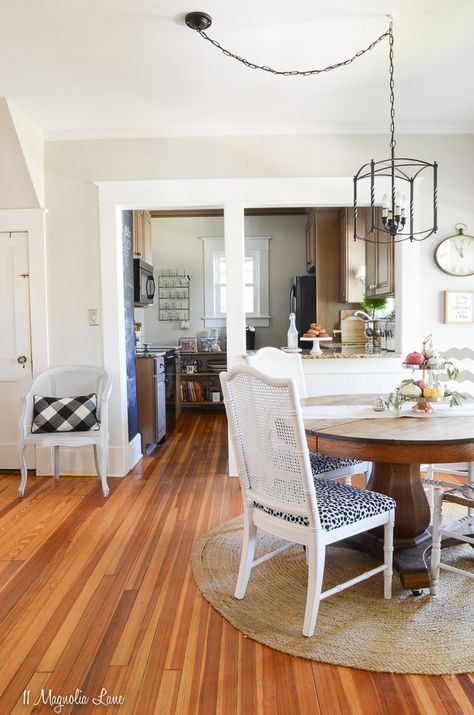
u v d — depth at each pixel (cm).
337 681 160
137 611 199
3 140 337
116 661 170
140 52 262
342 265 565
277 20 234
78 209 372
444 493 206
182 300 684
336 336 583
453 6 224
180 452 444
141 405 444
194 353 644
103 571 231
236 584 217
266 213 671
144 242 534
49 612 198
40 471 381
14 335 381
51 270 376
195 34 245
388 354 369
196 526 281
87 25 236
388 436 192
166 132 365
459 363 372
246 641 180
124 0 217
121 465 375
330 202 367
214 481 361
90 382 366
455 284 370
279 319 689
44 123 354
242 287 370
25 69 278
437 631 185
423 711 148
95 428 342
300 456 176
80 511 305
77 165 370
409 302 371
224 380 200
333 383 373
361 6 223
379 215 435
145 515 298
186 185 367
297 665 168
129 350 403
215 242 681
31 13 226
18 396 385
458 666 166
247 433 199
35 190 362
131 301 413
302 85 301
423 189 367
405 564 214
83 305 375
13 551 252
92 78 289
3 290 379
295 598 208
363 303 541
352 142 366
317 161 366
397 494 234
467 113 345
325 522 182
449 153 366
